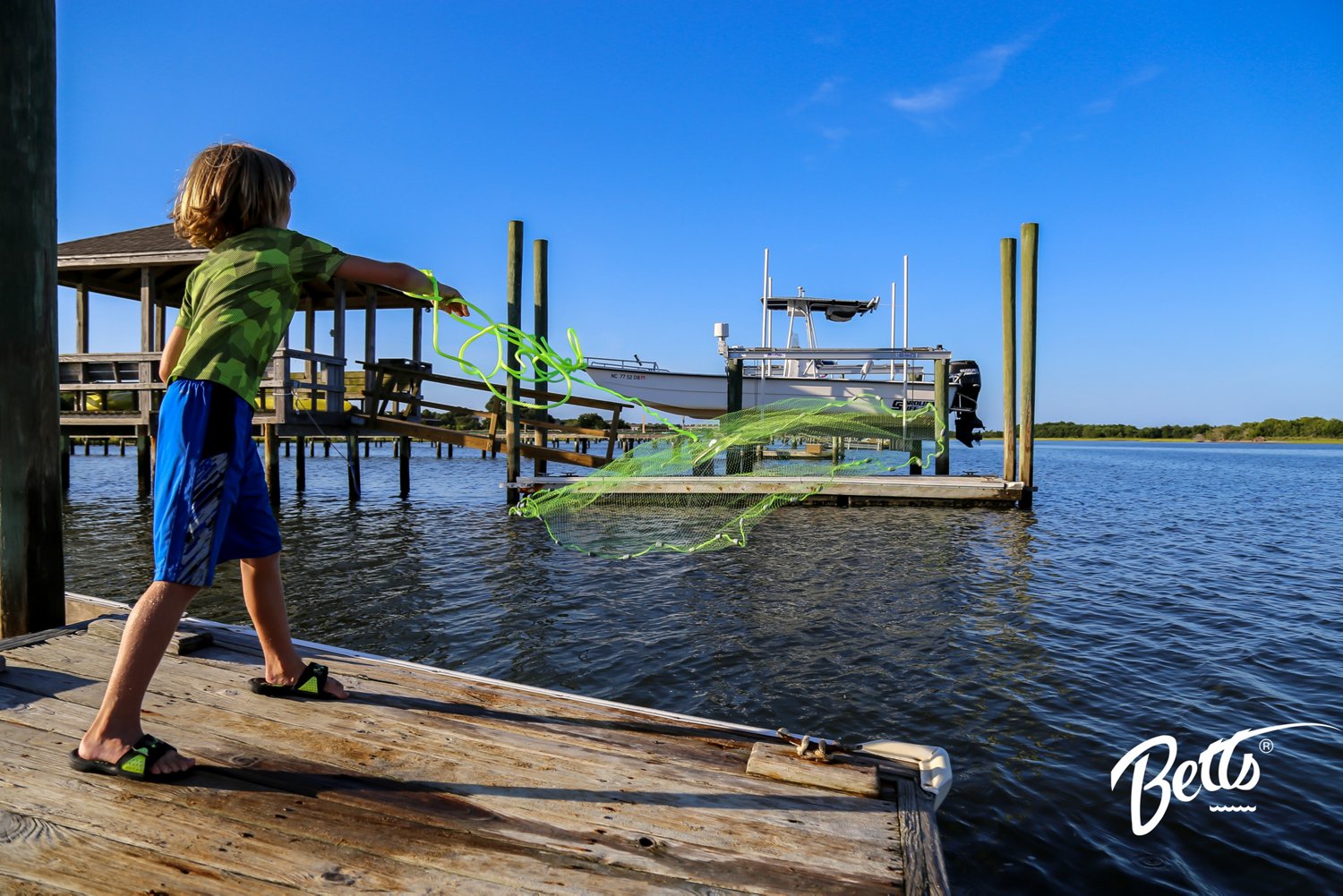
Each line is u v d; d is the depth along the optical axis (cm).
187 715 261
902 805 218
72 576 863
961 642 617
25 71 323
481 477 2573
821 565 940
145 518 1337
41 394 341
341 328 1521
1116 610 731
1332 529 1354
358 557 991
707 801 218
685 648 596
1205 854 319
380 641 617
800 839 199
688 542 346
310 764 228
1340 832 334
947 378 1870
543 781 225
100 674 292
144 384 1367
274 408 1395
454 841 189
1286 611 729
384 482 2323
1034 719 459
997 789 372
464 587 810
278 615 277
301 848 182
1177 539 1211
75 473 2472
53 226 341
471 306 252
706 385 2098
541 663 561
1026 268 1545
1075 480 2878
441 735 254
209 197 227
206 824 191
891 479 1650
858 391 1969
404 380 1666
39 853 175
